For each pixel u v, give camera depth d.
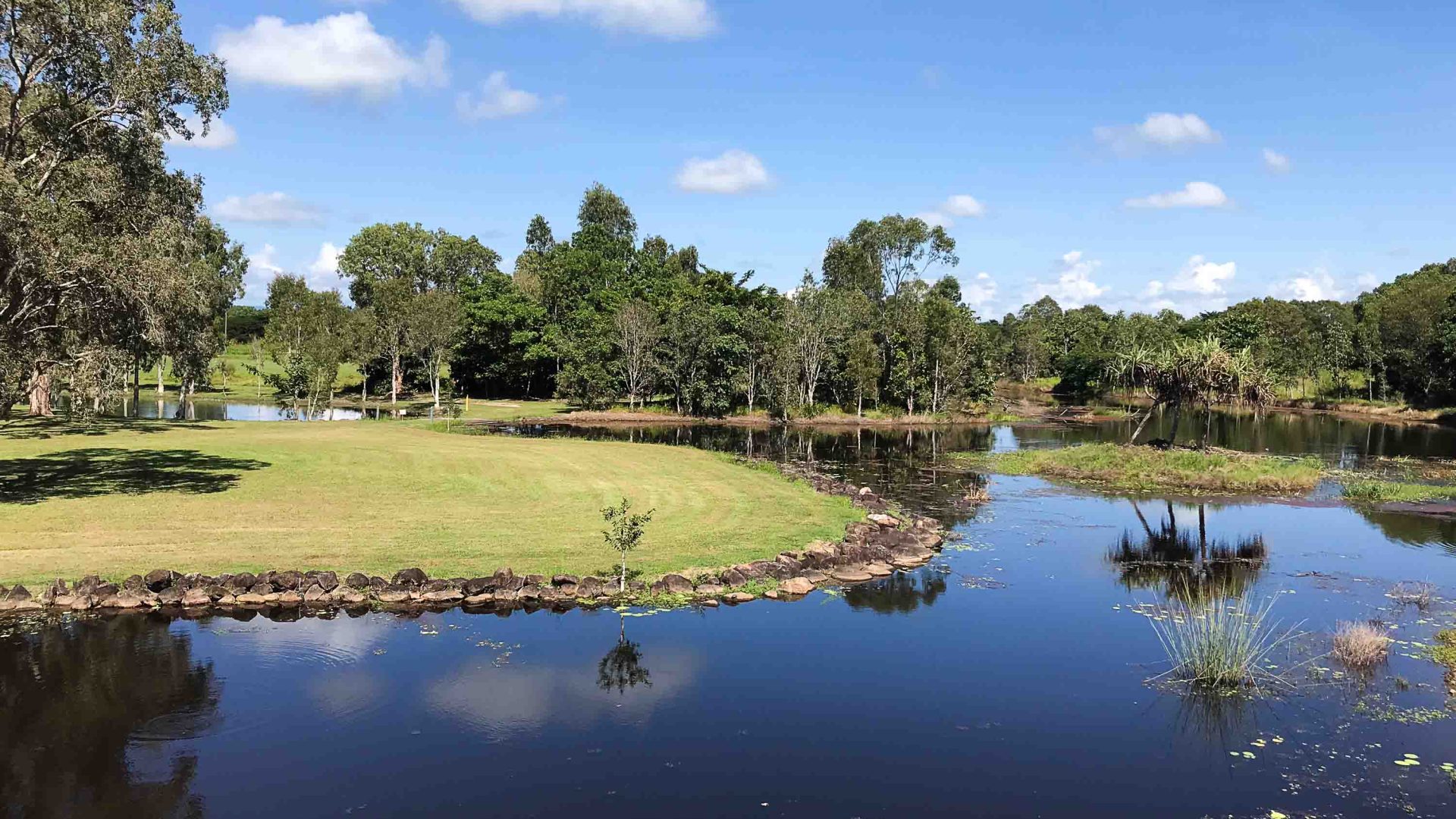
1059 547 23.19
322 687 12.56
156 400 71.06
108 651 13.70
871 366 72.75
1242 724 11.94
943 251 89.62
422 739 11.01
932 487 33.72
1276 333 101.69
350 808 9.36
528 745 10.92
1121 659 14.47
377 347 76.19
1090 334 108.31
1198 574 20.30
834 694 12.78
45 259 19.05
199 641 14.20
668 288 92.94
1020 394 104.62
